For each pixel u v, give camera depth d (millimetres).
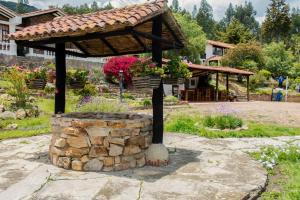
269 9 73750
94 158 5734
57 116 6395
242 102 26891
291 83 42344
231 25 66438
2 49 26734
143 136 6133
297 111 18172
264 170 6137
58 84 6934
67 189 4832
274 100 34375
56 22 6559
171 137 9492
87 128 5723
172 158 6852
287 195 4961
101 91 21953
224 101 28016
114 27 5328
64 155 5871
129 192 4770
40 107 14383
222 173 5840
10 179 5281
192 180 5395
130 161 5926
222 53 55219
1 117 12078
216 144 8609
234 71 28203
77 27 5598
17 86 13617
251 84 39906
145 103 18500
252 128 11219
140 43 7273
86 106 11375
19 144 8148
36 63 23453
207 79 29953
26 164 6156
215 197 4680
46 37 6039
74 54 7590
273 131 10820
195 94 26797
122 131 5793
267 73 42531
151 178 5426
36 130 10461
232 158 6977
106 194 4668
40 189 4832
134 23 5195
